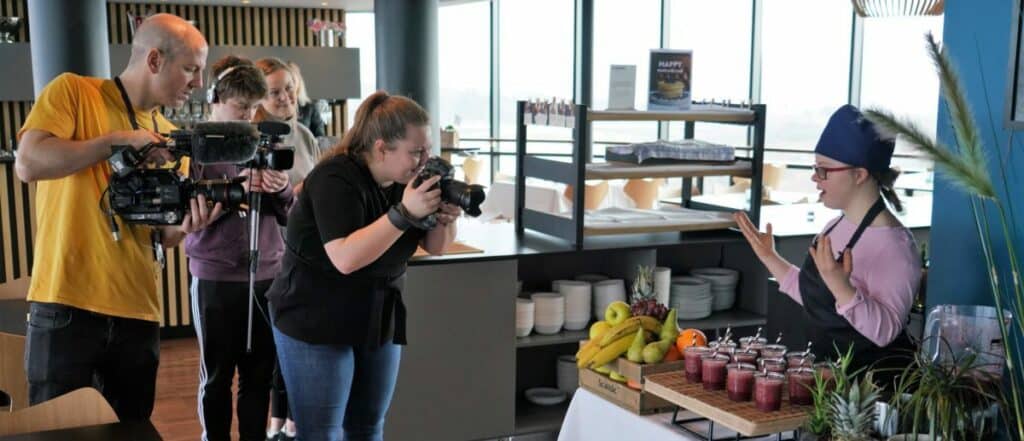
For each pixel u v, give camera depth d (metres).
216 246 3.34
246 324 3.44
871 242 2.45
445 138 10.60
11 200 7.09
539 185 8.96
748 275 4.72
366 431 2.94
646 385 2.47
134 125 2.80
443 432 4.11
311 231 2.67
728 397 2.29
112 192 2.59
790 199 8.00
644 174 4.17
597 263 4.72
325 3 9.55
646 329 2.67
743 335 4.71
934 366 2.09
